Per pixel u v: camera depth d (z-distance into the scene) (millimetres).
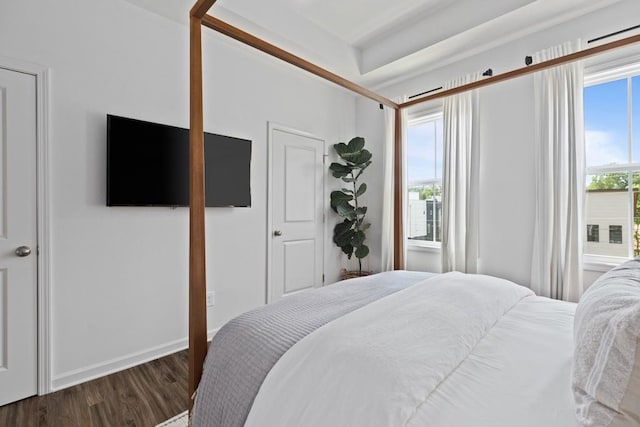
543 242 2434
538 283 2467
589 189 2434
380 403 747
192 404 1310
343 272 4035
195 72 1405
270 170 3227
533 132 2572
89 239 2111
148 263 2379
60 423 1645
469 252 2881
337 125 3953
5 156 1822
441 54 2998
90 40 2115
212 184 2719
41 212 1922
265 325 1197
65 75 2016
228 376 1064
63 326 2004
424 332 1052
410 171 3686
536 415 728
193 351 1332
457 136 2979
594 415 653
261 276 3166
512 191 2695
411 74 3434
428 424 704
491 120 2822
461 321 1161
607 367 668
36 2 1911
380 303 1314
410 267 3521
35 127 1910
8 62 1812
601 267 2275
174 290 2514
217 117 2797
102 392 1935
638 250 2242
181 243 2555
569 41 2387
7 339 1820
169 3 2305
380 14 2891
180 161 2496
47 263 1940
